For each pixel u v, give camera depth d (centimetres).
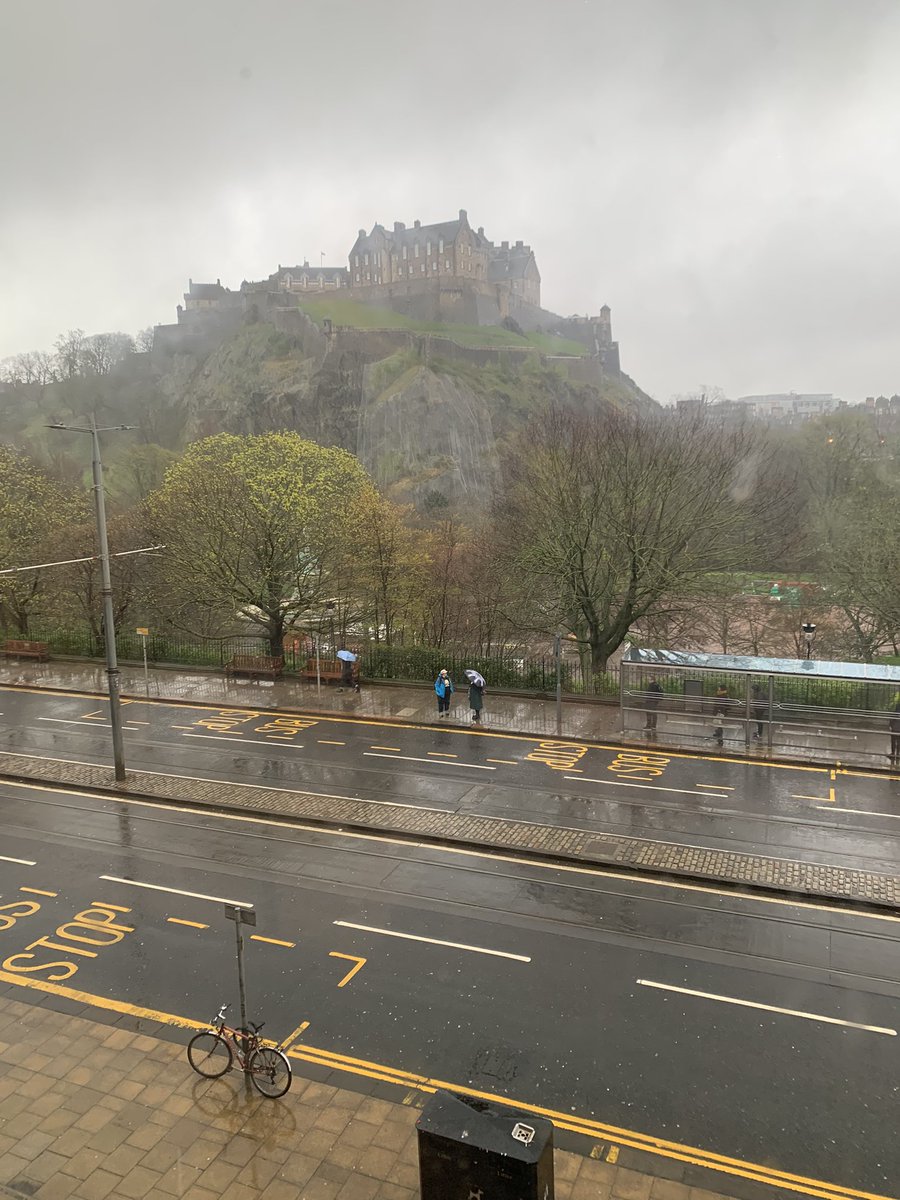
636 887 1833
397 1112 1151
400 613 4725
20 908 1764
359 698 3472
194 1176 1043
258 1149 1085
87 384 16825
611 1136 1107
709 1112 1151
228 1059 1234
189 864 1970
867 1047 1288
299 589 3912
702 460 3631
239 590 3769
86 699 3584
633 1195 1009
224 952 1577
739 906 1744
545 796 2377
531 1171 833
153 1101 1179
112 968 1527
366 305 18575
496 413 14625
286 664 3972
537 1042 1302
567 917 1700
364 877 1891
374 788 2455
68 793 2497
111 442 13550
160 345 19525
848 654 4325
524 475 4016
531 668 3584
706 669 2800
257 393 15512
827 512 5028
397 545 4606
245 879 1886
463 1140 862
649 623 4025
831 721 2745
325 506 3934
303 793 2422
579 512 3481
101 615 4538
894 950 1570
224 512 3747
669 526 3472
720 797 2355
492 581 4594
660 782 2481
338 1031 1333
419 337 15275
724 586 3622
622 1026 1343
